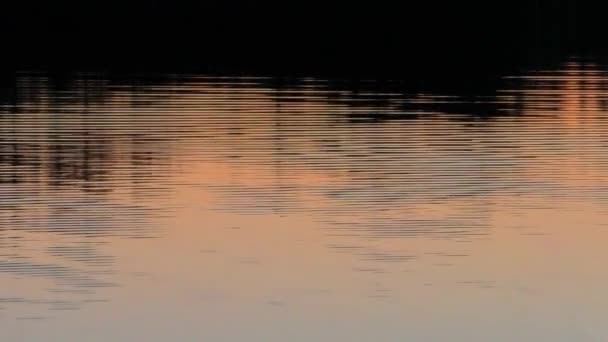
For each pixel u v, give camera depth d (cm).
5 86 2236
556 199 1717
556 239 1566
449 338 1309
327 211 1650
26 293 1387
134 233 1547
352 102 2227
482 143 1967
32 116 2055
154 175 1772
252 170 1811
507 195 1728
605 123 2088
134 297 1380
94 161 1831
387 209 1655
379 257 1492
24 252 1480
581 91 2327
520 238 1565
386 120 2106
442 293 1405
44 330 1313
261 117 2102
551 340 1309
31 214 1596
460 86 2364
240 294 1387
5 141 1908
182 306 1361
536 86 2373
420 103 2236
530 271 1464
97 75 2378
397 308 1373
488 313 1367
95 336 1299
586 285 1429
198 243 1523
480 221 1623
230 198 1684
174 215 1612
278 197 1684
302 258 1482
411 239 1552
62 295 1386
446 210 1669
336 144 1952
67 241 1518
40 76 2352
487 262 1491
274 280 1420
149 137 1973
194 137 1984
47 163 1816
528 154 1917
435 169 1842
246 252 1495
